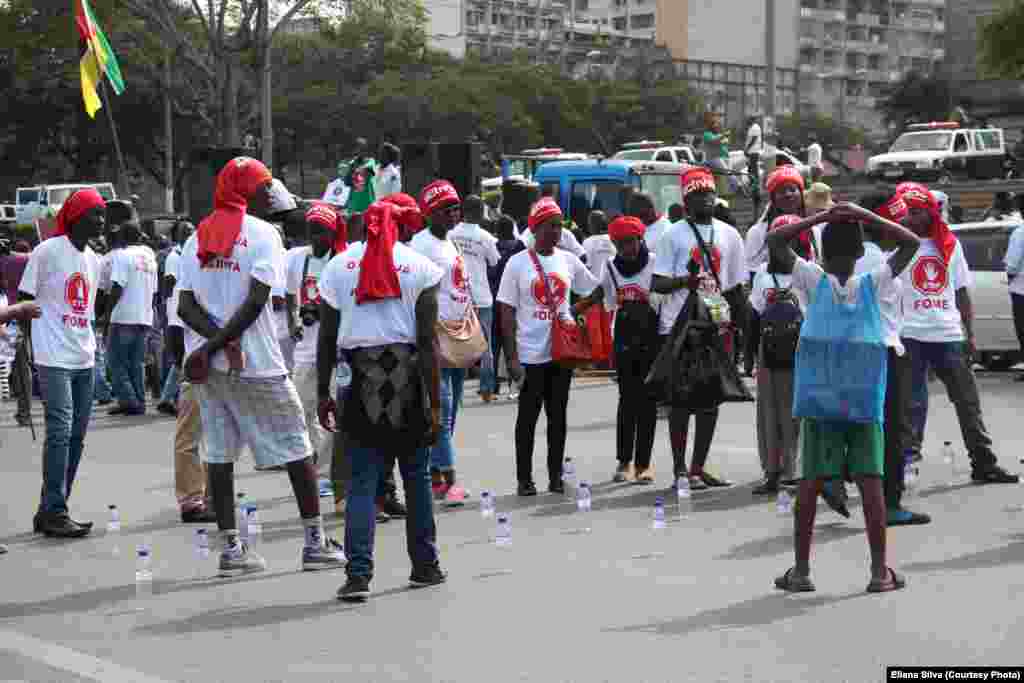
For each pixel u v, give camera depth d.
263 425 9.48
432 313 8.73
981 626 7.71
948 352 12.55
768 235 8.54
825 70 153.12
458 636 7.80
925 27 163.00
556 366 12.52
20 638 8.08
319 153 78.50
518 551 10.11
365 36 79.31
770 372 12.14
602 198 29.98
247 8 46.81
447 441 12.10
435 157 25.14
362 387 8.66
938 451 14.59
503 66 87.06
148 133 72.00
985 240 22.25
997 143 50.00
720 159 37.28
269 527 11.35
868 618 7.93
